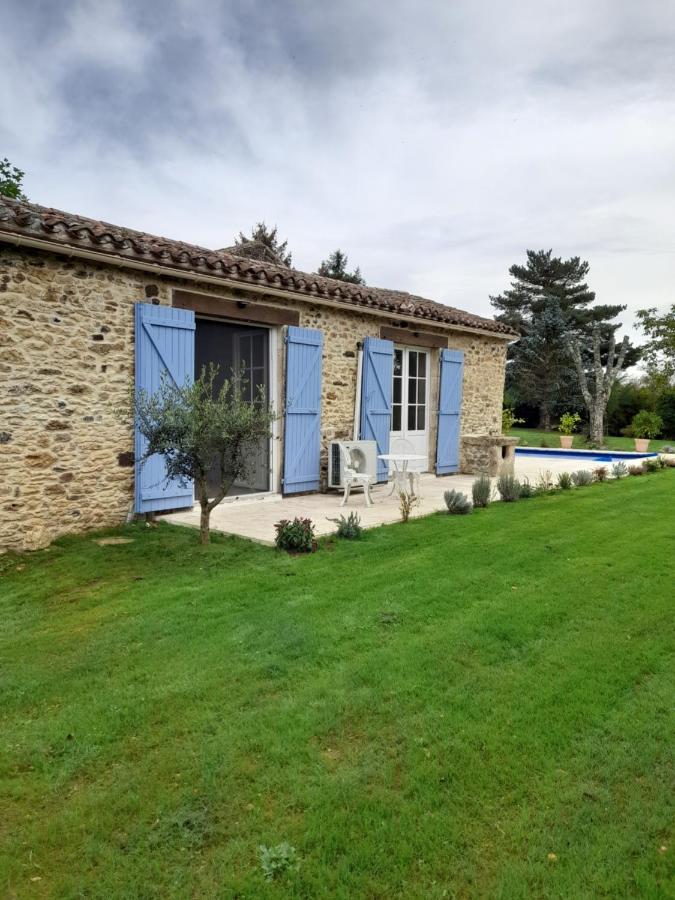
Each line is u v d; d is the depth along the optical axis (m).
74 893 1.71
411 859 1.84
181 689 2.81
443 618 3.67
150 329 6.04
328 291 7.70
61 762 2.29
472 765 2.26
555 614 3.75
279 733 2.46
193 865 1.81
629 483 9.71
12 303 5.12
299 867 1.80
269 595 4.04
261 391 7.00
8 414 5.15
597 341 19.67
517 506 7.48
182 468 5.01
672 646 3.32
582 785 2.16
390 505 7.42
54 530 5.52
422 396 10.29
